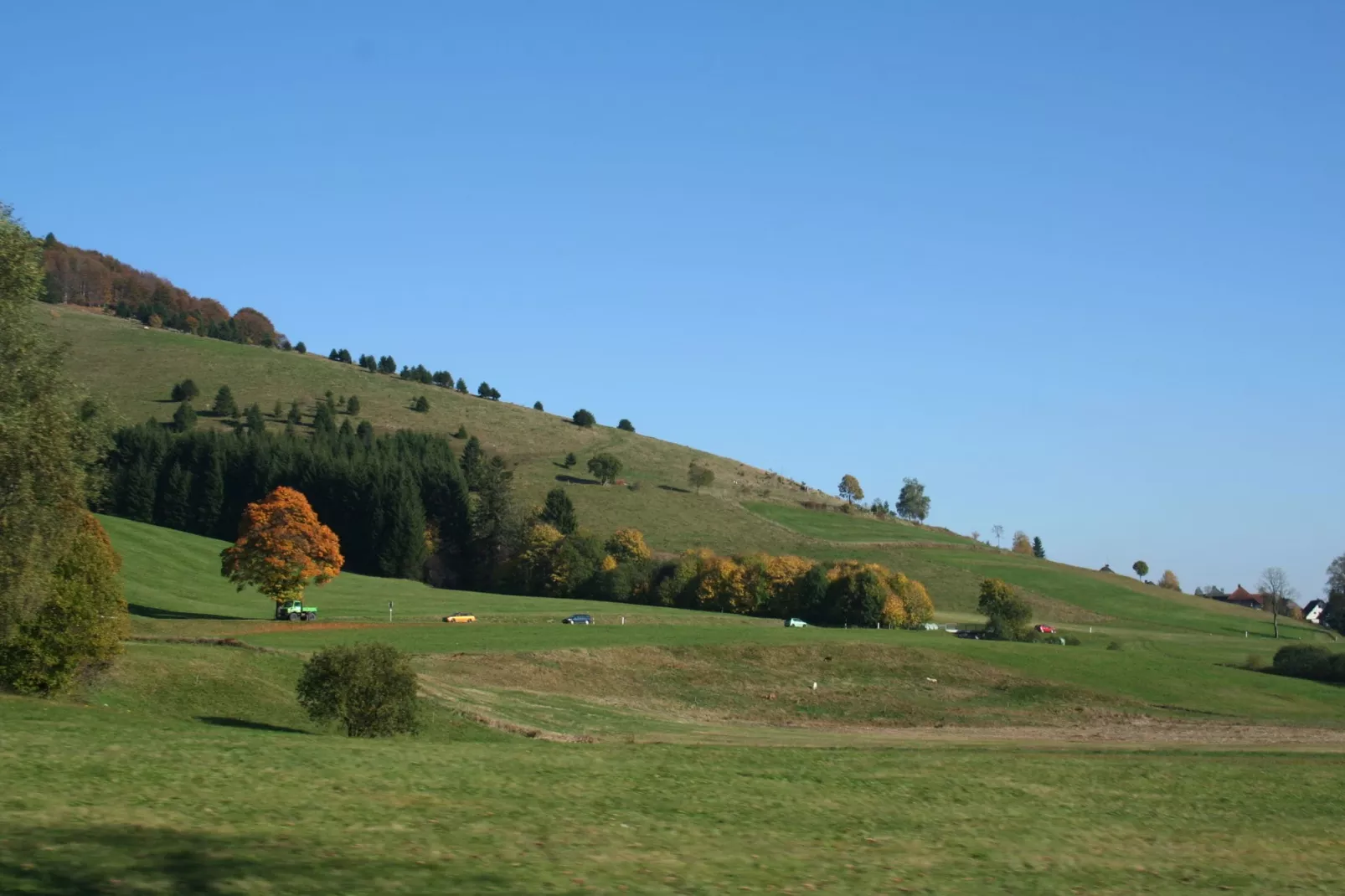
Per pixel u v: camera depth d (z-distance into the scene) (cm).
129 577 10000
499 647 7488
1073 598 14950
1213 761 3828
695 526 17000
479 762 2578
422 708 4578
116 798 1747
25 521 3070
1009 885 1650
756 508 18812
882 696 7288
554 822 1831
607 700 6581
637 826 1869
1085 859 1897
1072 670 8169
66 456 3156
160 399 18225
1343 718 7125
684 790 2344
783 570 12794
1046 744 5009
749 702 7006
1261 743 5331
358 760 2431
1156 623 14025
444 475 15450
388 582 13150
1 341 3014
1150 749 4591
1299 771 3453
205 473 14375
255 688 4619
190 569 10906
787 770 2805
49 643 3638
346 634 7756
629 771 2583
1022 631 11688
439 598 11788
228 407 17925
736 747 3675
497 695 5831
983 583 11944
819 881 1577
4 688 3609
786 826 1997
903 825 2098
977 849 1906
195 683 4450
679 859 1633
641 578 13362
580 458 19912
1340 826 2461
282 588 8725
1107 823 2312
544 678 6906
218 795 1855
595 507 17138
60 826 1506
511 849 1593
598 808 2016
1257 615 15462
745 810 2138
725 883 1510
